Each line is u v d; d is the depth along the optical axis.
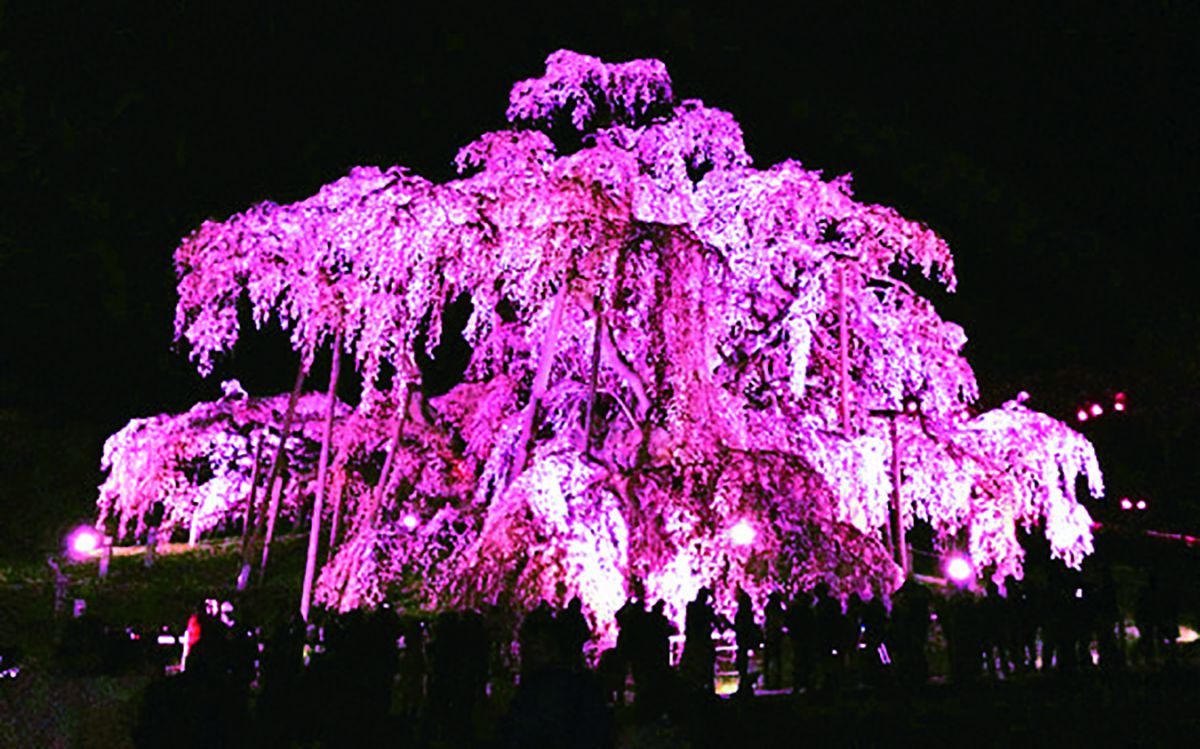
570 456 17.84
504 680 16.44
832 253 21.67
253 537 24.73
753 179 21.61
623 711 9.72
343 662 11.02
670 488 17.92
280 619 13.27
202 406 26.94
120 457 25.77
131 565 27.95
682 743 5.05
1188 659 16.28
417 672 13.66
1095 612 14.91
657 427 19.66
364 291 18.77
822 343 22.97
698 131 22.00
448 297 19.94
